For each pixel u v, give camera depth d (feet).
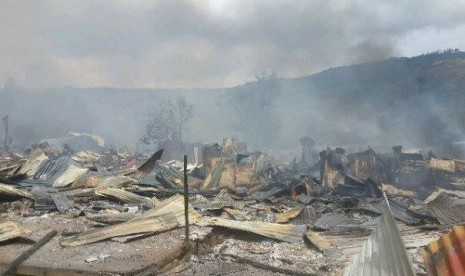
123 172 60.44
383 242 14.25
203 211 40.55
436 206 43.47
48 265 24.72
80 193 47.11
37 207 41.88
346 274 14.58
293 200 50.16
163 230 31.86
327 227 33.53
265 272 24.75
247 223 33.06
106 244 29.25
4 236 29.68
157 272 24.39
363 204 45.68
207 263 26.18
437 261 13.14
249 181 63.62
